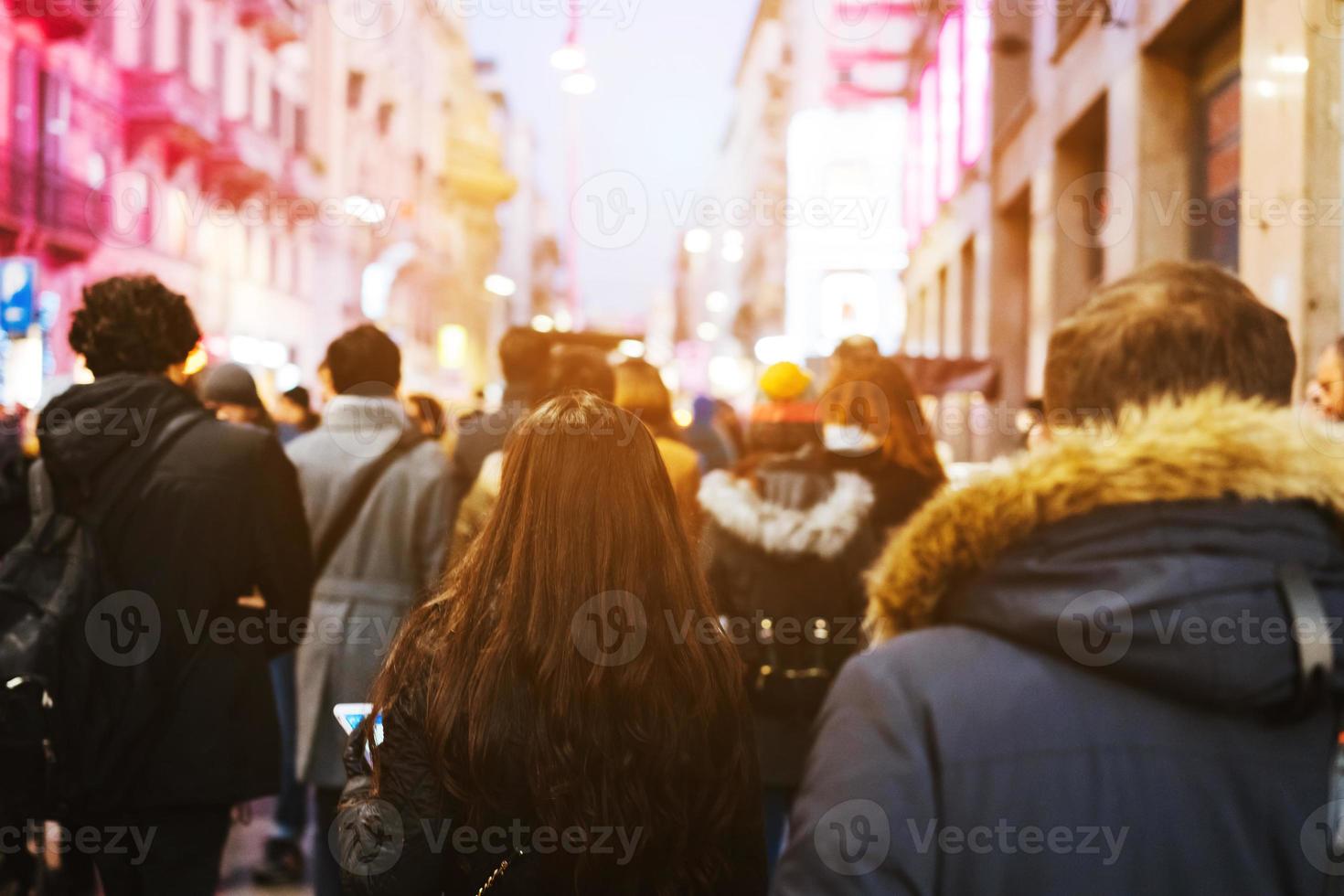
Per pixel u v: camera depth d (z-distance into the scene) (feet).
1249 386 4.04
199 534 8.94
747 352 211.82
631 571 5.79
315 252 108.88
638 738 5.69
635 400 12.87
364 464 12.56
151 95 71.46
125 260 70.49
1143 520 3.72
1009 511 3.86
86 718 8.52
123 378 9.07
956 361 37.68
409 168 147.02
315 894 12.19
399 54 141.49
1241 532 3.68
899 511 11.89
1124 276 4.33
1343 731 3.71
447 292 164.96
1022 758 3.72
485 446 14.52
